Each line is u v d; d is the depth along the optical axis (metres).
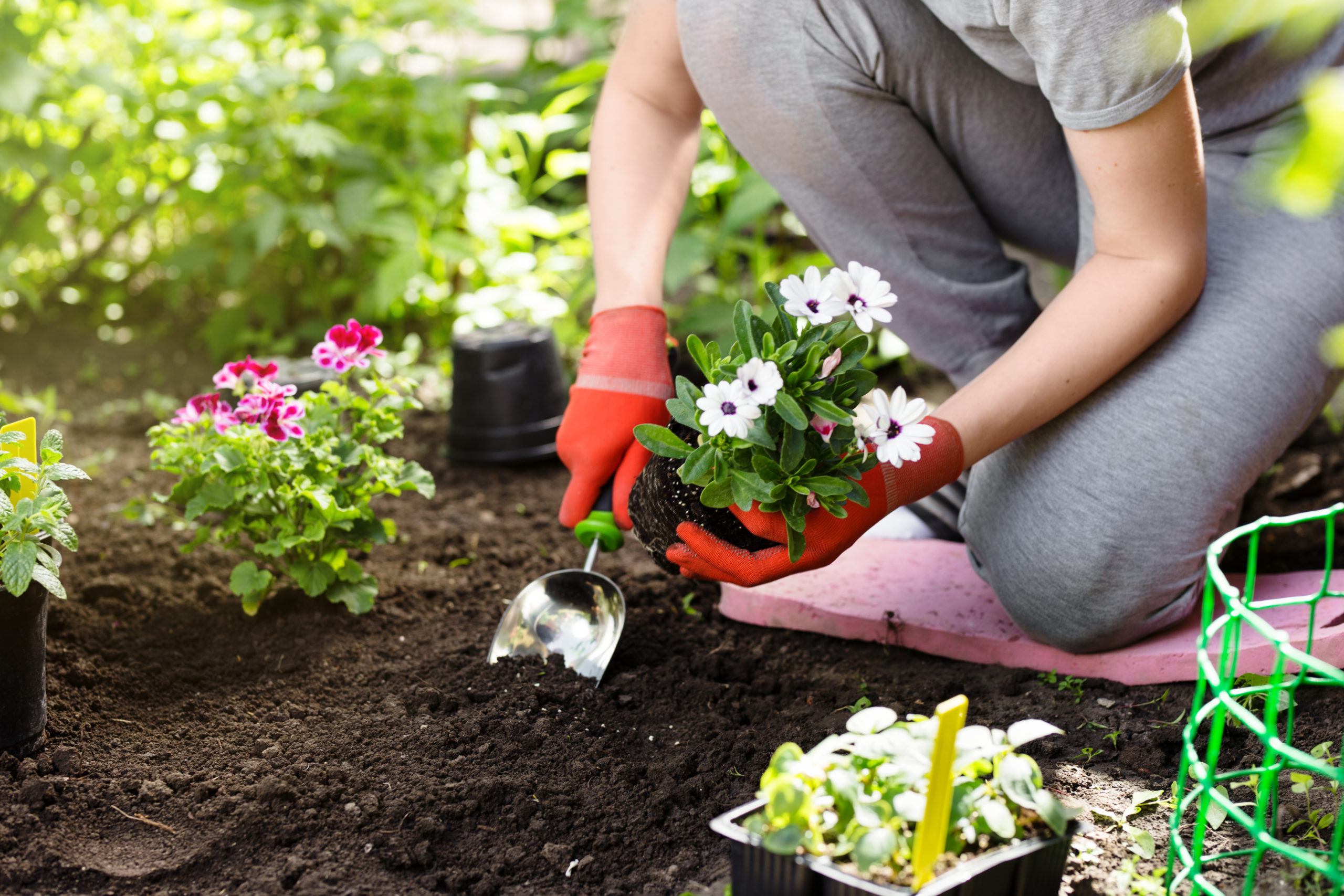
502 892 1.33
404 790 1.48
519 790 1.48
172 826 1.41
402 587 2.04
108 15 3.34
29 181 3.45
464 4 3.51
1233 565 2.01
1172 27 1.29
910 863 1.10
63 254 3.66
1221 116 1.72
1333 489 2.30
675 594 2.03
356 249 3.52
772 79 1.71
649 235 1.75
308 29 3.50
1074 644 1.70
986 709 1.65
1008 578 1.71
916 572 2.00
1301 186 0.64
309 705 1.68
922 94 1.78
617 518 1.64
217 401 1.81
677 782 1.50
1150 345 1.64
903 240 1.92
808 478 1.31
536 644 1.79
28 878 1.30
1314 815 1.34
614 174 1.78
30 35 3.14
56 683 1.67
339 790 1.47
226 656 1.80
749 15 1.66
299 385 2.23
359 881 1.33
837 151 1.79
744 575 1.45
